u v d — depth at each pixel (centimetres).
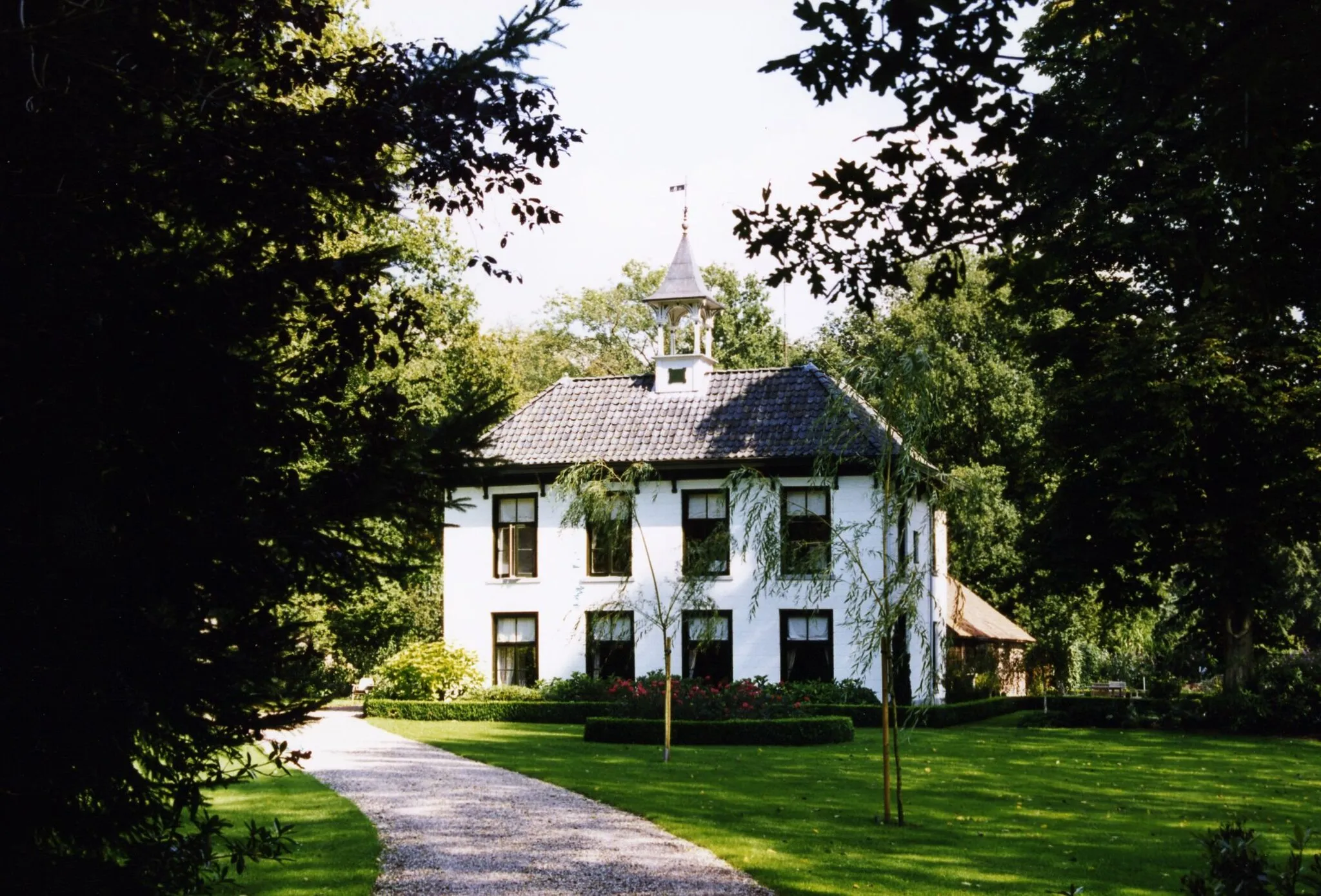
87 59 446
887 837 1098
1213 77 530
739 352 4872
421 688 2658
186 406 474
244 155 487
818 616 2536
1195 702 2514
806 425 2628
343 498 511
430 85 539
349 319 531
